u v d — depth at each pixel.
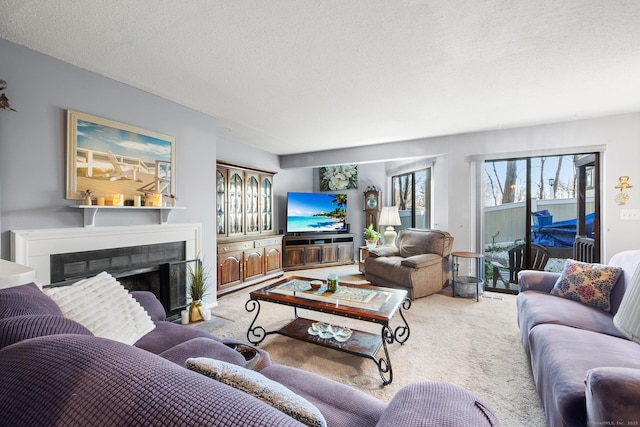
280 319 2.89
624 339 1.51
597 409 0.91
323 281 2.71
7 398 0.45
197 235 3.02
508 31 1.69
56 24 1.65
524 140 3.64
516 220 3.94
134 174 2.48
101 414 0.41
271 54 1.96
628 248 3.20
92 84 2.22
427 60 2.03
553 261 3.79
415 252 4.10
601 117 3.28
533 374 1.76
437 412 0.75
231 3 1.46
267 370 1.26
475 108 3.00
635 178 3.16
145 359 0.51
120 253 2.38
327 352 2.22
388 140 4.36
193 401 0.43
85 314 1.29
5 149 1.81
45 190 1.98
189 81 2.38
